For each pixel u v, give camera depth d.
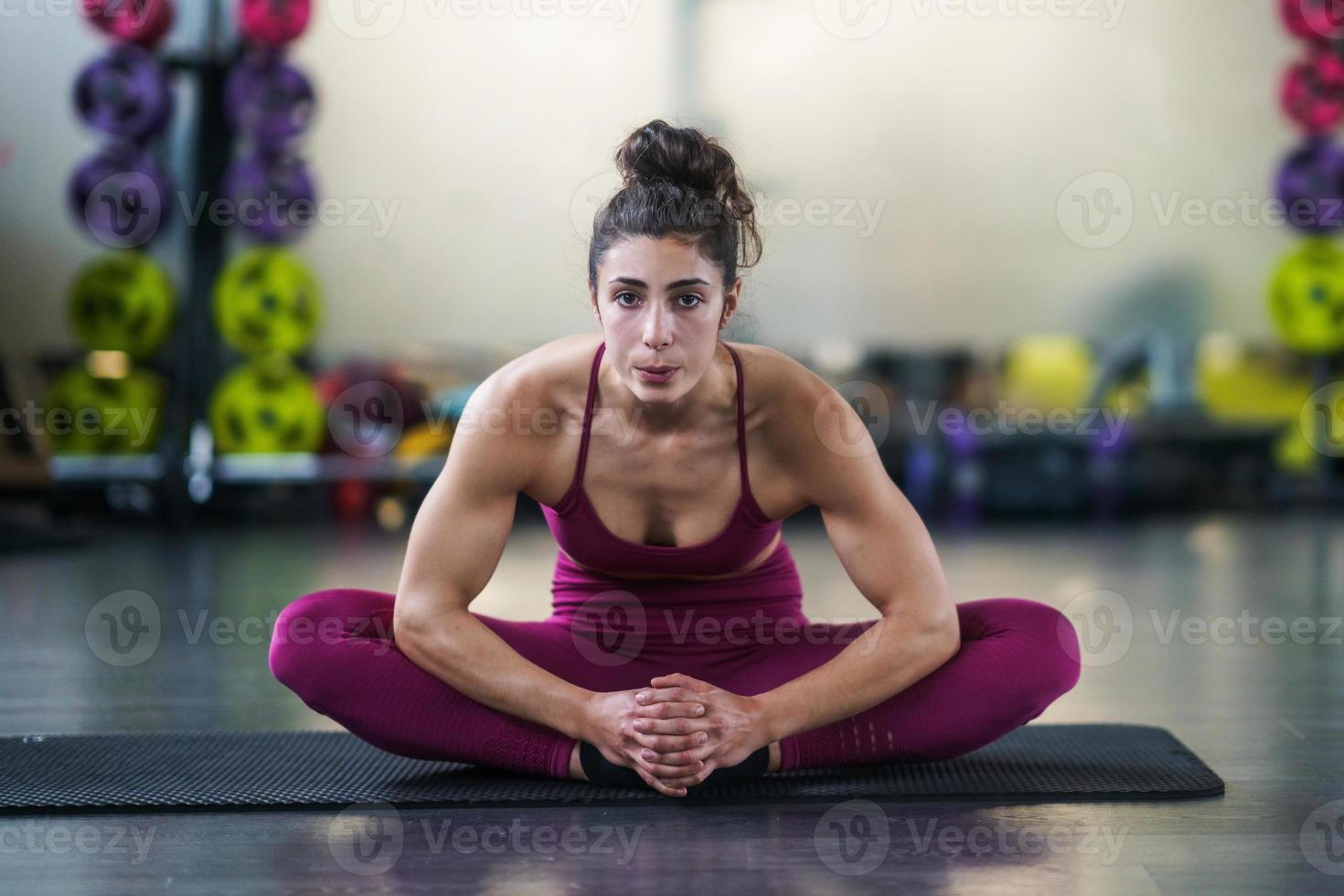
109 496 14.68
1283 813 4.02
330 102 14.80
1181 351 16.14
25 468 12.28
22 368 14.34
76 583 9.75
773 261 15.37
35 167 14.55
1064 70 15.25
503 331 15.12
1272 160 15.32
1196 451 16.00
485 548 4.27
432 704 4.32
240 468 14.52
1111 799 4.15
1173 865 3.55
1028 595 9.07
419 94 14.85
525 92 14.92
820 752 4.33
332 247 14.94
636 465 4.23
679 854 3.64
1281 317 15.45
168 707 5.70
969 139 15.26
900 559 4.25
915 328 15.52
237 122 13.90
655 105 15.01
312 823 3.95
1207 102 15.23
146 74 13.90
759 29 15.05
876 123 15.23
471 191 14.96
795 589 4.70
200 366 14.48
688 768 4.00
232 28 14.55
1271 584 9.59
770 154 15.22
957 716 4.34
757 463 4.25
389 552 11.84
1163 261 15.45
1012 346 16.98
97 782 4.34
